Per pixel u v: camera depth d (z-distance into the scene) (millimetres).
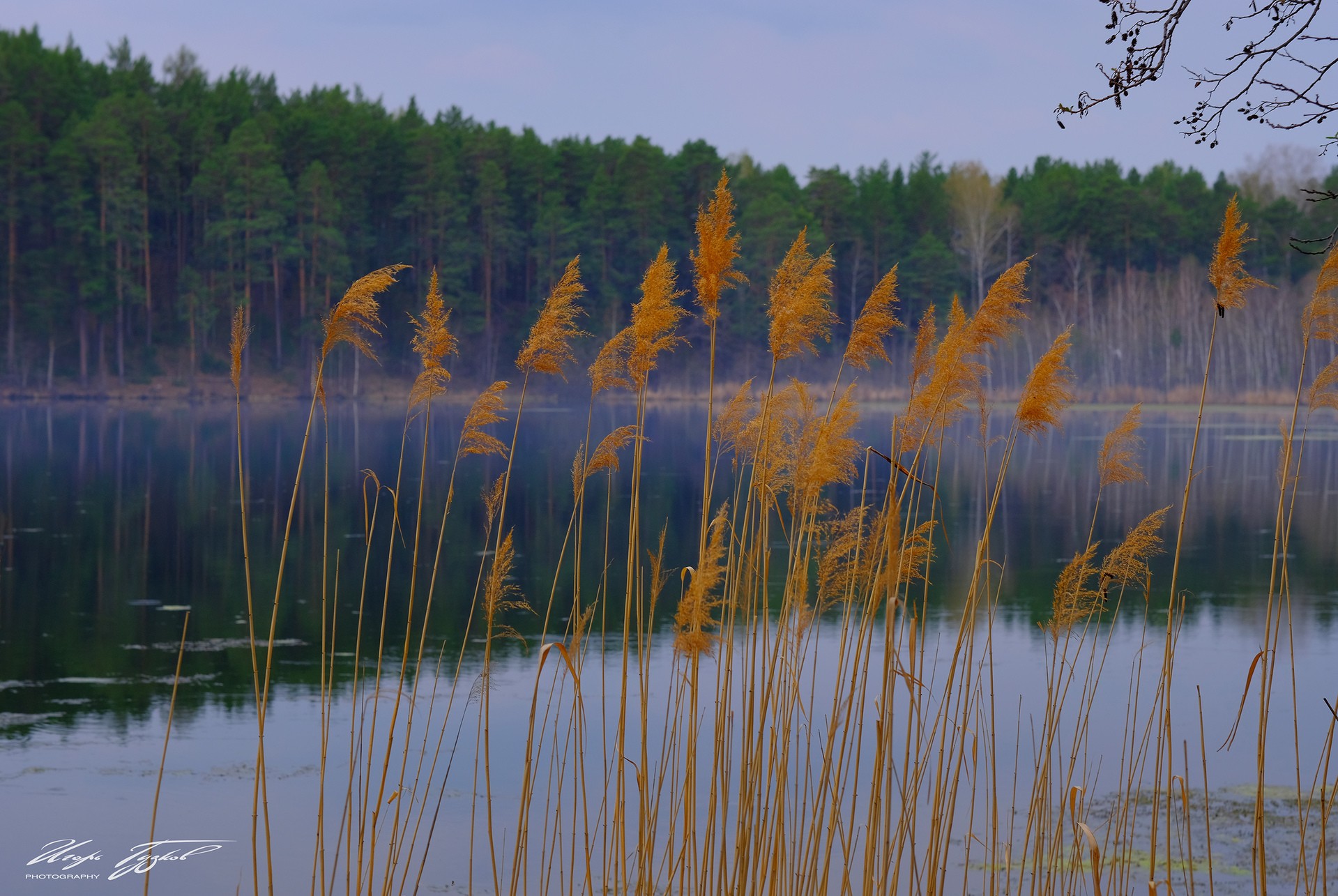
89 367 70312
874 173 98125
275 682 12734
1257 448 48969
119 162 68312
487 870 7613
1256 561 21062
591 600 17438
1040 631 14969
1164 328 81625
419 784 9398
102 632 15312
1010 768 9492
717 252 5594
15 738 10805
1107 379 81875
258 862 8039
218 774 9773
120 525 24750
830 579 6141
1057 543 23219
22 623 15805
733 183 83125
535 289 79750
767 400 5918
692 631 5652
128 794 9336
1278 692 12305
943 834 8156
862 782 8750
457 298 74000
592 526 25203
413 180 76188
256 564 20484
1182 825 8539
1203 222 83875
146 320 72188
